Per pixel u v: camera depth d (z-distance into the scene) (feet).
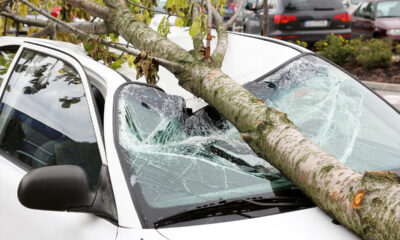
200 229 7.01
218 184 7.86
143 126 8.23
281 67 10.89
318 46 42.96
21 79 10.31
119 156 7.56
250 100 8.99
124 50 11.84
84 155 8.27
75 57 9.43
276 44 11.70
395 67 39.17
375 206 6.61
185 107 9.24
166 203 7.33
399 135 9.87
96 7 12.91
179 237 6.84
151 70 10.44
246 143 8.81
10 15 15.55
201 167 8.11
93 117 8.27
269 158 8.29
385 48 39.83
